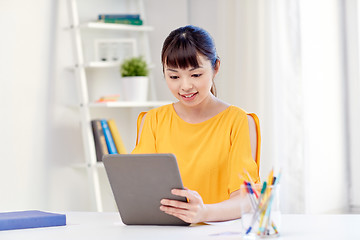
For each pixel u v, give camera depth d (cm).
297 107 340
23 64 340
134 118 405
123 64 368
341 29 365
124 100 370
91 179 353
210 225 162
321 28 353
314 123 346
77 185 369
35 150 345
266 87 349
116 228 160
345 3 365
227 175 193
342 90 365
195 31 184
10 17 335
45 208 349
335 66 361
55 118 357
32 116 344
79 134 371
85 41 378
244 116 194
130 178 160
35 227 164
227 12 368
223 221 167
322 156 350
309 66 344
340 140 362
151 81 396
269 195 134
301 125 339
